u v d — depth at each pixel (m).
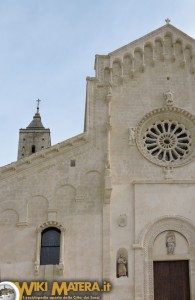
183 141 40.41
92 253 35.50
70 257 35.34
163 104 41.12
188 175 38.53
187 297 35.00
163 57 42.81
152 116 40.75
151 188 37.75
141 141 39.94
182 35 43.62
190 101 41.31
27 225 36.19
